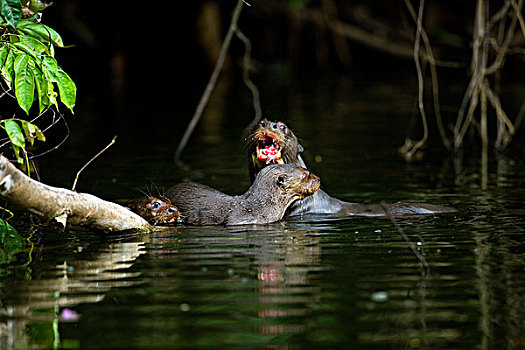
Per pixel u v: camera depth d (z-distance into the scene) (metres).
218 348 6.86
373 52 46.50
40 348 6.89
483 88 20.28
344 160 19.97
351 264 9.51
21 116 20.50
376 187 16.06
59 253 10.23
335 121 27.72
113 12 41.66
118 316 7.67
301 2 41.72
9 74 10.23
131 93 37.03
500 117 21.44
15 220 12.50
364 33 42.53
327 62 45.91
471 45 20.27
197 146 22.38
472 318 7.56
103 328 7.35
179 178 17.05
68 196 10.35
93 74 42.28
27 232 11.63
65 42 39.41
